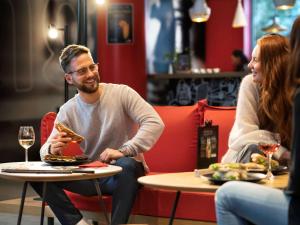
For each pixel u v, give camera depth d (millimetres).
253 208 2066
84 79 3264
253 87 3029
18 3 5512
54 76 5977
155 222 3262
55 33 5051
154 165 3818
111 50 8438
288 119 2824
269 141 2500
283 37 2934
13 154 5449
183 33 10414
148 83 9906
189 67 9852
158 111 3908
